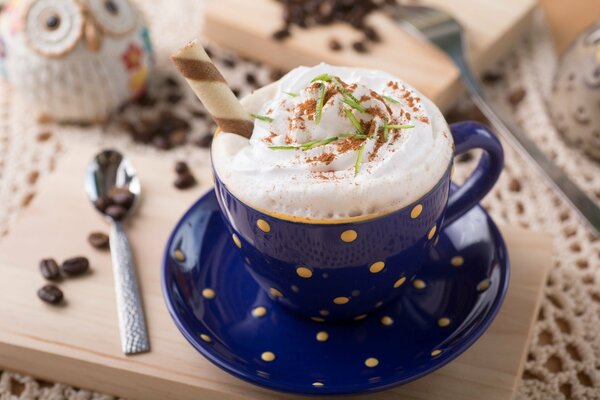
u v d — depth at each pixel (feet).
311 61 2.24
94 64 2.10
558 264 1.80
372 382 1.40
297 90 1.47
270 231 1.38
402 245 1.40
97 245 1.71
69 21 2.07
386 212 1.35
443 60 2.19
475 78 2.13
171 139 2.14
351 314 1.50
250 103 1.47
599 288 1.75
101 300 1.63
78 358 1.54
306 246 1.37
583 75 1.95
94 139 2.15
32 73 2.09
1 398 1.60
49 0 2.07
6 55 2.13
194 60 1.37
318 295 1.46
